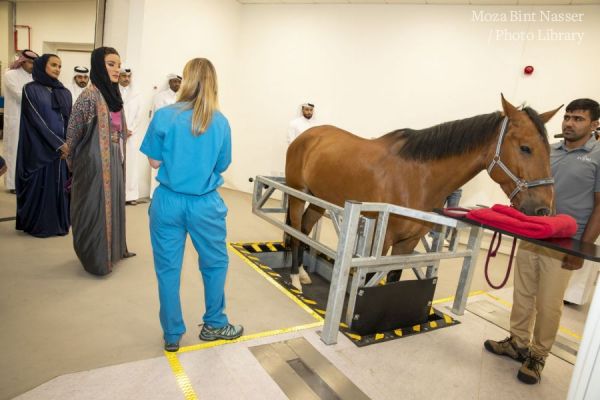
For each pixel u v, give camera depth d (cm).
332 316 195
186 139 147
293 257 309
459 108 489
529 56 451
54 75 305
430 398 172
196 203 156
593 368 62
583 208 192
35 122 286
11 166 417
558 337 255
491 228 178
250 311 226
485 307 288
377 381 177
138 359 169
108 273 254
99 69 234
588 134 193
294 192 237
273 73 598
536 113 184
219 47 580
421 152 211
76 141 230
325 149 262
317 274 357
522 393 186
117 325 195
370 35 529
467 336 235
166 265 162
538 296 192
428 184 212
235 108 634
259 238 387
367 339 210
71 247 295
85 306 211
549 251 185
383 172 219
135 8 458
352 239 188
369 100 540
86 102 228
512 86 462
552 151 207
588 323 64
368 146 237
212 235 163
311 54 569
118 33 466
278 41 588
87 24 665
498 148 188
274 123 607
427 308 242
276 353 185
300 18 569
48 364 159
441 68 493
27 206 299
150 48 476
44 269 251
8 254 267
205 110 147
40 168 296
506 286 348
